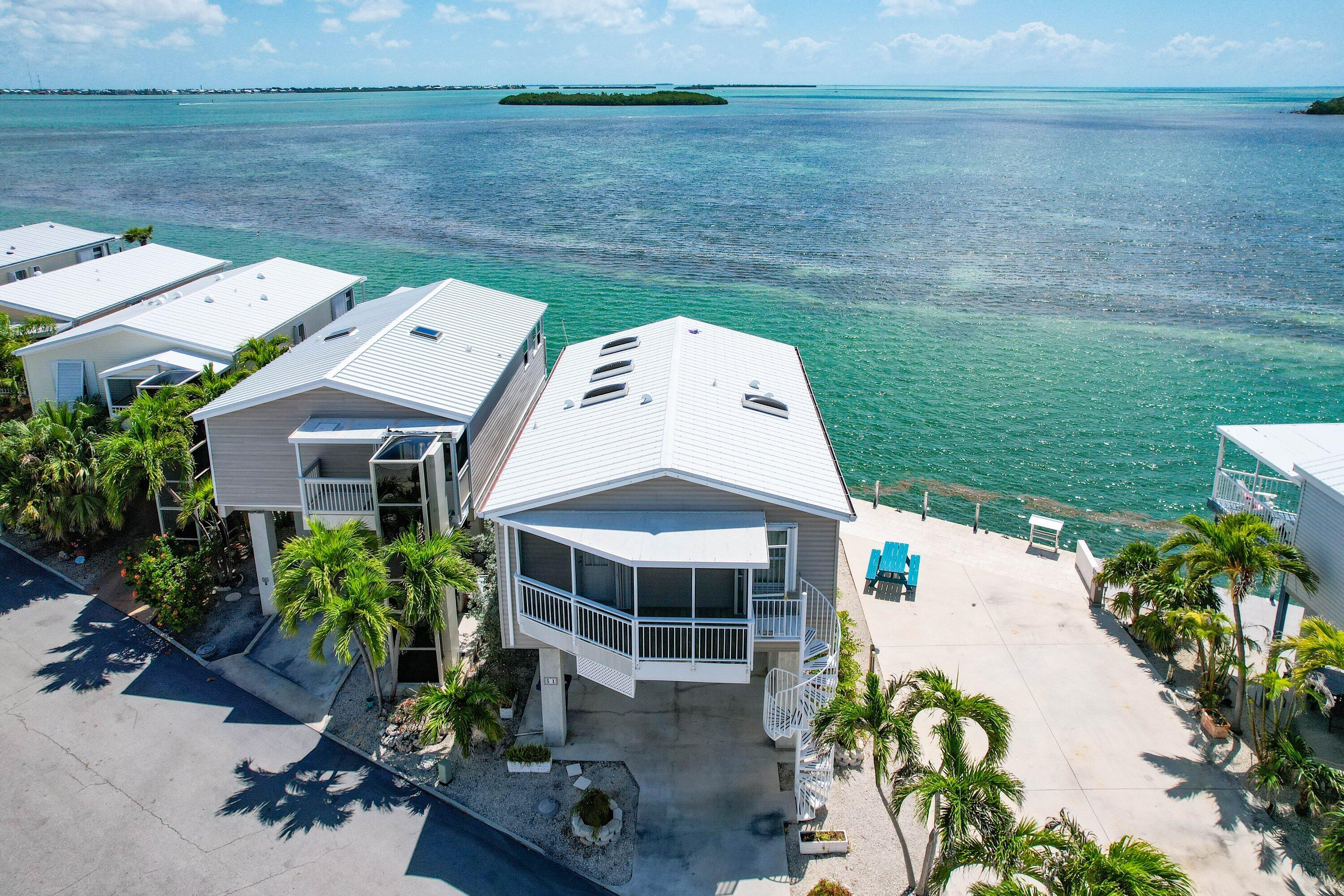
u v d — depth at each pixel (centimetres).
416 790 1969
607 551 1702
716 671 1833
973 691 2223
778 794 1942
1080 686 2244
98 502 2769
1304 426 2556
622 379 2466
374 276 7250
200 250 8119
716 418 2134
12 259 4759
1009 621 2523
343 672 2347
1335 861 1563
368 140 19888
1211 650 2105
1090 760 1992
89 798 1912
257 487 2477
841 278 7250
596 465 1925
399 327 2808
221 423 2412
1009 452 4222
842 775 1986
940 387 4981
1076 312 6341
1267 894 1647
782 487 1866
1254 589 2789
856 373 5172
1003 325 6041
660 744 2088
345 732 2139
